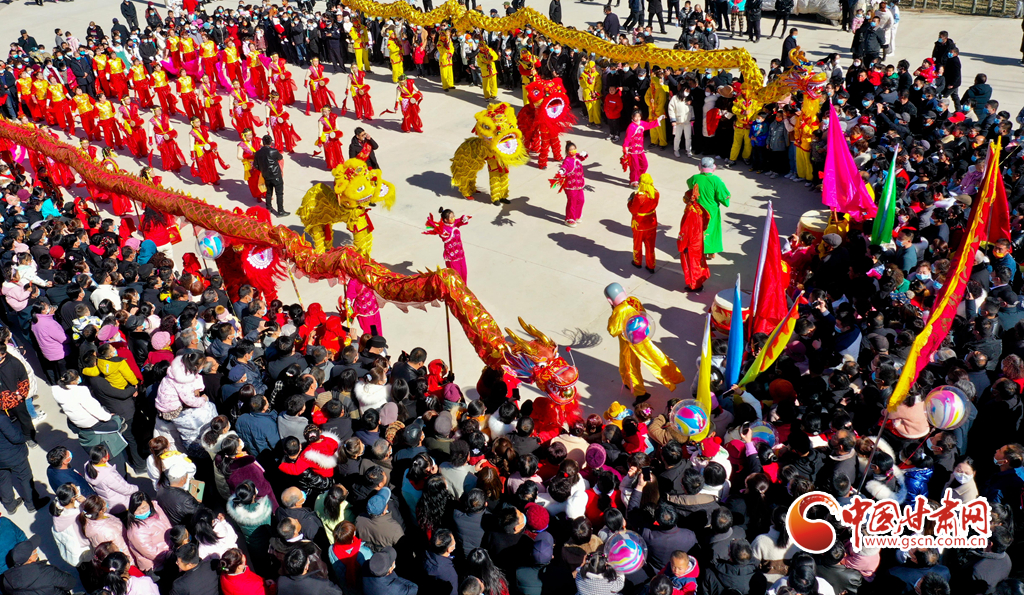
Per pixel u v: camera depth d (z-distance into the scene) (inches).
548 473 279.7
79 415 316.2
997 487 258.4
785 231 515.5
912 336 326.0
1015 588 213.8
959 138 510.3
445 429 282.8
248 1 1200.2
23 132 615.5
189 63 859.4
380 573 233.8
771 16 930.7
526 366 324.5
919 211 426.9
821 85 537.6
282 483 283.4
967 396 290.8
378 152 674.8
